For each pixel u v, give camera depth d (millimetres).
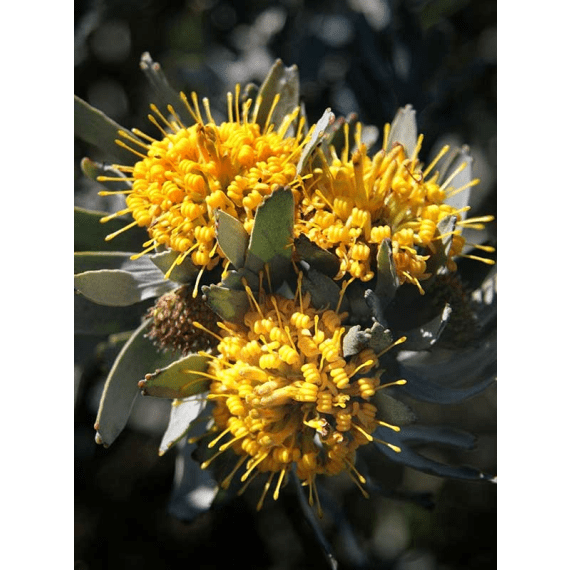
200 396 534
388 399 514
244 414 515
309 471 520
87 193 590
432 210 521
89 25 619
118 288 532
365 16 611
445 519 624
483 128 614
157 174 521
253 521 615
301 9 620
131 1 626
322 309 519
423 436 548
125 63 625
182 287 526
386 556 615
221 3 630
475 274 554
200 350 528
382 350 515
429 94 611
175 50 633
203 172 518
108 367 565
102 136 544
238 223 513
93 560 609
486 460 632
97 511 612
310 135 525
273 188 508
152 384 518
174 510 554
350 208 517
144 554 612
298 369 514
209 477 557
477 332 543
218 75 612
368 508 622
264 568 613
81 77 621
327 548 541
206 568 612
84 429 607
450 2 626
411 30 611
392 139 547
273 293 523
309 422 511
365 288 522
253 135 523
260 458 518
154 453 620
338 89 606
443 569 616
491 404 631
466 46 627
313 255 515
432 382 535
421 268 519
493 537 620
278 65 540
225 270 516
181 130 525
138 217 521
